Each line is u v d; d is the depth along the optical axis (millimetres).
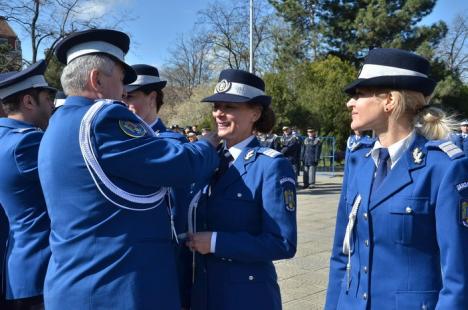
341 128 25906
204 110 33281
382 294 1890
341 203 2221
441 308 1722
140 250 1930
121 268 1893
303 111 24875
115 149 1883
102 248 1893
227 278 2273
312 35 32688
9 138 2664
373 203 1939
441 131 1915
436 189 1827
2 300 2908
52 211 1972
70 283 1901
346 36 31938
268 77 24922
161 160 1917
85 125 1904
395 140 1981
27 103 2891
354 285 2016
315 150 14375
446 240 1758
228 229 2266
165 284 1990
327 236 7336
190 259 2488
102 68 2051
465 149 6691
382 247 1914
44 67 3029
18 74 2875
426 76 1937
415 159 1893
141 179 1924
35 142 2635
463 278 1713
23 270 2641
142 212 1964
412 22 30578
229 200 2277
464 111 31797
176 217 2352
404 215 1851
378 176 1990
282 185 2217
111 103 1971
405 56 1908
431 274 1843
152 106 3139
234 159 2361
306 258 5996
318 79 27188
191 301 2389
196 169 2016
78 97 2047
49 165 1957
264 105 2387
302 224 8391
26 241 2654
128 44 2174
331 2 31938
